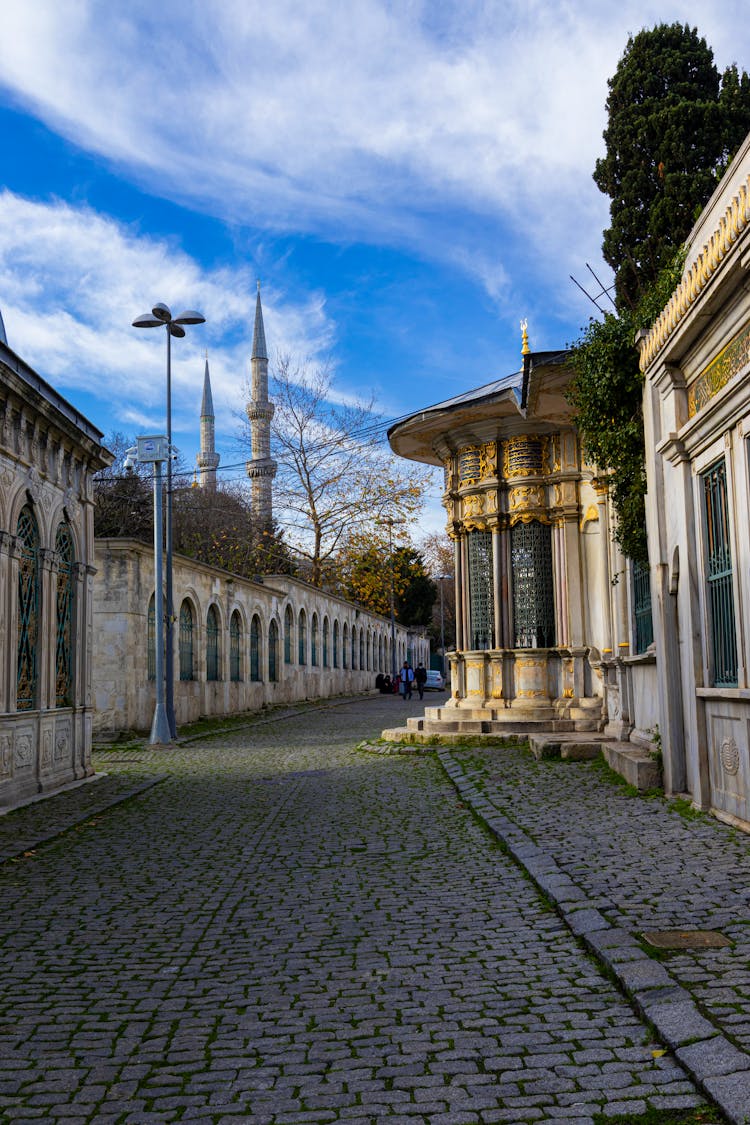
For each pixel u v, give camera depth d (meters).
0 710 11.27
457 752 15.70
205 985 5.09
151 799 12.27
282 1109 3.63
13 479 11.74
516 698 17.59
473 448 18.34
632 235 15.19
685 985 4.47
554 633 17.53
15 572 11.76
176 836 9.57
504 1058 3.97
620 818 8.93
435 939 5.75
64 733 13.80
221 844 9.07
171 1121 3.57
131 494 46.69
